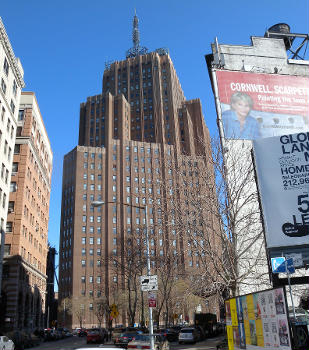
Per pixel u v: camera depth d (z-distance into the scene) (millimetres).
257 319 11523
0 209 46688
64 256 113688
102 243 111875
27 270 58625
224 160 23047
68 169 125250
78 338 65812
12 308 49531
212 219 22391
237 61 37094
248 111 33406
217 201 21703
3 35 45344
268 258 17969
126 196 117688
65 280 110188
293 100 34344
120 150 124688
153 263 50875
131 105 142750
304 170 18500
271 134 32844
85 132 134000
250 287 24875
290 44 41656
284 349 9734
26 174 58250
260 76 34969
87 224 113312
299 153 18766
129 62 151625
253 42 38219
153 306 19531
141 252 52594
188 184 23812
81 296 104625
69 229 115312
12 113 51094
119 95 135750
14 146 55688
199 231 22000
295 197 18172
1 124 46219
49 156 81688
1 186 46906
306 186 18281
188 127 134000
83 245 110688
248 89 34312
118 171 121312
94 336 43375
